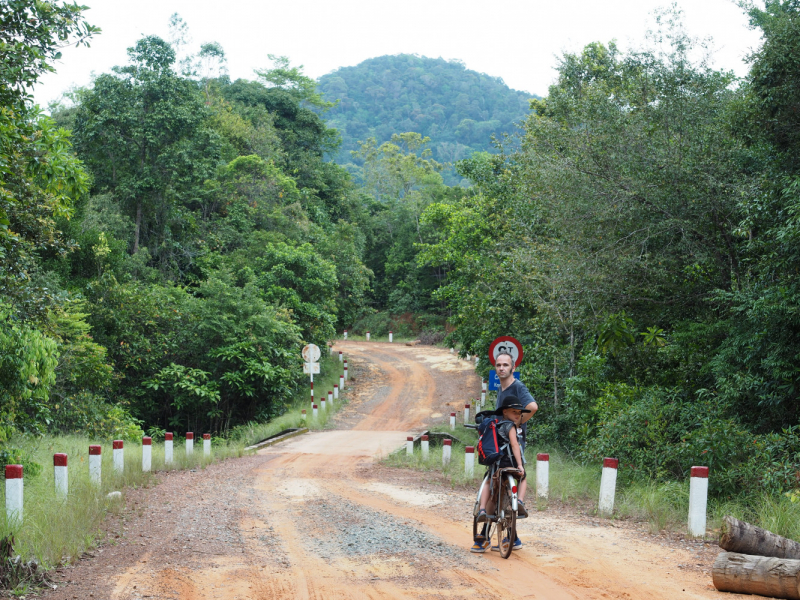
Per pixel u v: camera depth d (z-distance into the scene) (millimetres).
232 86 67500
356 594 4887
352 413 30844
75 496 8703
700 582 5160
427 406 32438
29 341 10516
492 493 6141
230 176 45000
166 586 5117
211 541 6938
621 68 18531
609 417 13273
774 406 12109
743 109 14273
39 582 5156
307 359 29156
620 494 9977
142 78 35281
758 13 13906
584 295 15570
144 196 36156
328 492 11062
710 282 15297
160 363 27281
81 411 19062
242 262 38250
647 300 15641
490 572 5473
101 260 27672
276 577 5406
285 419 27000
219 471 14422
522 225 20422
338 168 70812
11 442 14195
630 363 16391
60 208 11305
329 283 38250
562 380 17875
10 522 6410
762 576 4676
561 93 21734
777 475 9383
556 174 16375
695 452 10656
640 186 14953
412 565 5762
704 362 14812
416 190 84062
